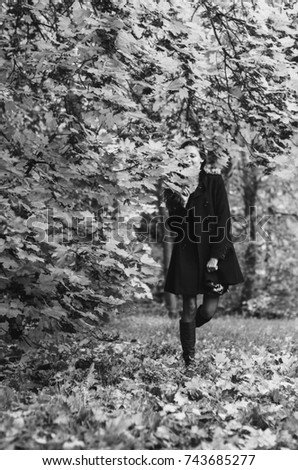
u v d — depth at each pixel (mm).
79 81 7336
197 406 5758
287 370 7898
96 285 7156
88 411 5109
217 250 7477
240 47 7824
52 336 6805
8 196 6355
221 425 5230
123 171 6855
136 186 6770
